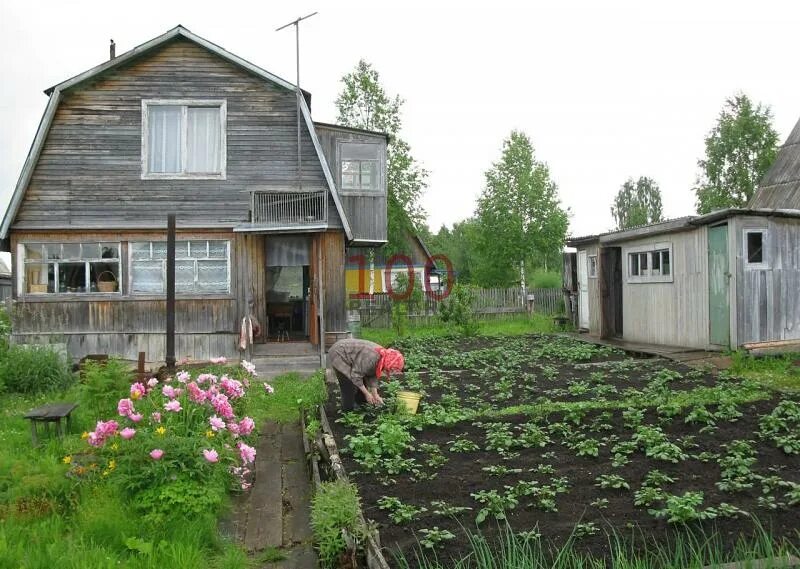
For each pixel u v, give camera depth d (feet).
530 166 145.07
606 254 66.54
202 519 19.60
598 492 20.76
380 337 76.43
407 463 23.57
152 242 54.39
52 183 53.62
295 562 18.72
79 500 20.20
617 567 14.90
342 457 25.38
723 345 48.70
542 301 106.42
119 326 54.13
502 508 19.03
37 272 54.03
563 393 36.58
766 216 47.98
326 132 60.54
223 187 54.49
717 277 49.52
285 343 56.90
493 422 30.07
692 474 22.18
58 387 42.78
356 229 60.54
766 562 14.97
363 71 123.54
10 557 16.51
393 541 17.47
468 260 202.49
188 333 54.34
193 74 54.54
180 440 21.39
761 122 122.62
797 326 48.47
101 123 53.98
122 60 53.26
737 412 29.94
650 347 55.31
